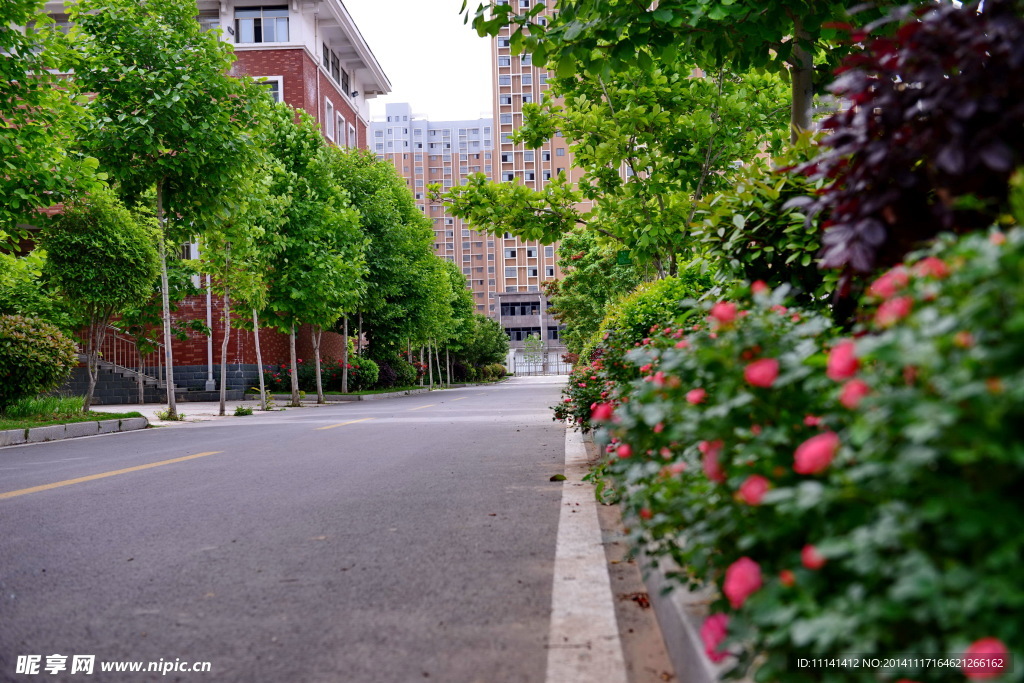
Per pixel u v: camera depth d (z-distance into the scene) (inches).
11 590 153.6
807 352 88.5
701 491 91.0
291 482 290.2
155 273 661.3
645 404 113.3
